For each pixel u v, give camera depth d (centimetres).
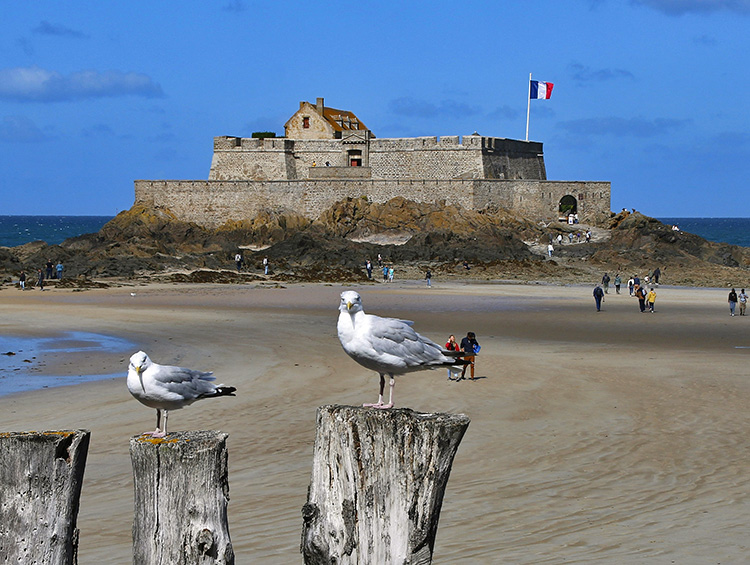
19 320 4559
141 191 11006
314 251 9069
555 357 3228
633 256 8706
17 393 2562
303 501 1268
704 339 3925
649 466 1521
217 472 684
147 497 679
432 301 5741
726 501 1262
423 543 633
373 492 646
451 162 10594
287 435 1872
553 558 973
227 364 3081
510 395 2359
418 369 798
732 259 9262
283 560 958
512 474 1470
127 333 4053
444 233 9338
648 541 1045
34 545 666
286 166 11062
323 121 11338
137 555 684
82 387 2666
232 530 1108
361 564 651
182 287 6694
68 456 680
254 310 5128
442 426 627
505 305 5503
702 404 2175
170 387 881
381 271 8238
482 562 961
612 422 1956
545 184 10638
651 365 2975
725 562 955
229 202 10800
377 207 10200
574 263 8612
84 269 7769
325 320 4616
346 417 656
